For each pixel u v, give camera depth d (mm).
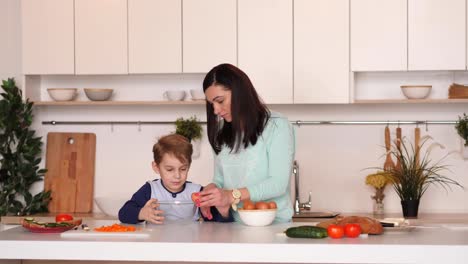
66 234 2055
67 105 4199
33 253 1948
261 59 3756
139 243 1904
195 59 3799
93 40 3877
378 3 3697
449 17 3668
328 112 4035
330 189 4023
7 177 3994
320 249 1829
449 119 3979
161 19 3824
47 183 4164
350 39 3717
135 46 3842
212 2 3785
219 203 2273
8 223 3768
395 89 3992
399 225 2170
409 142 3986
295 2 3738
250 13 3760
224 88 2365
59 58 3902
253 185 2359
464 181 3957
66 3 3896
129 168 4172
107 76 4184
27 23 3920
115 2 3859
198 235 2051
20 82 4148
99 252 1919
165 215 2471
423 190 3969
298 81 3744
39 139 4066
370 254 1817
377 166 4004
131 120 4188
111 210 3688
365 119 4016
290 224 2383
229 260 1870
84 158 4172
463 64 3664
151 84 4160
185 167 2533
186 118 4133
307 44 3734
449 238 1957
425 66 3684
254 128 2398
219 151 2543
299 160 4035
